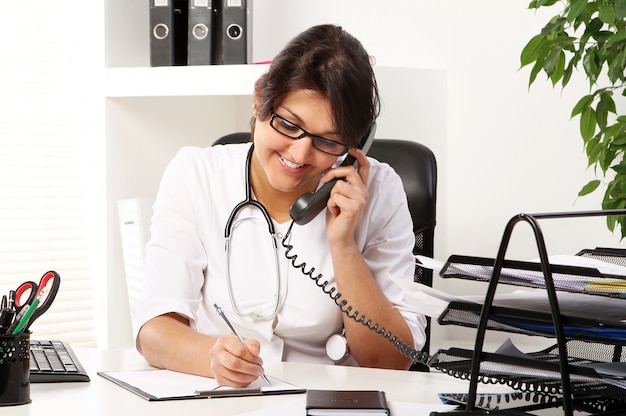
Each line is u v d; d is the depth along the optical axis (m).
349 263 1.55
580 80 2.63
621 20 2.04
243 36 2.94
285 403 1.13
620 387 0.91
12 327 1.10
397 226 1.71
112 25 3.06
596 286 0.88
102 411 1.07
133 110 3.10
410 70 2.75
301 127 1.38
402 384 1.26
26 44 3.06
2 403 1.10
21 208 3.04
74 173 3.14
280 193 1.63
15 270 3.01
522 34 2.73
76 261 3.13
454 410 1.01
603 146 2.13
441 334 2.79
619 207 2.12
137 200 2.89
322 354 1.67
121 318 3.10
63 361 1.34
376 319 1.53
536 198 2.73
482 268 0.95
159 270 1.61
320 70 1.36
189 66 2.89
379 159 2.00
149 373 1.33
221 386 1.22
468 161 2.84
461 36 2.84
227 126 3.42
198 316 1.67
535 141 2.72
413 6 2.93
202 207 1.67
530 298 0.96
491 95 2.79
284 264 1.63
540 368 0.90
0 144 3.01
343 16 3.07
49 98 3.11
